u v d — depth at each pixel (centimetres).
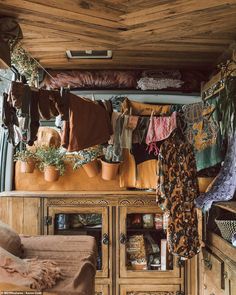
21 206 297
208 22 206
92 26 209
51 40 238
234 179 223
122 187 317
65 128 241
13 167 320
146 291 295
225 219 239
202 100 297
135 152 310
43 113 212
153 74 312
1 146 317
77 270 167
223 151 262
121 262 296
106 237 296
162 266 302
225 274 209
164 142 278
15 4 178
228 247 210
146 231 308
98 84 313
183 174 274
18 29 199
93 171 315
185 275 294
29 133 211
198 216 272
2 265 152
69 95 231
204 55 276
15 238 189
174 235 269
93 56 278
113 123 276
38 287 142
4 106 210
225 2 178
